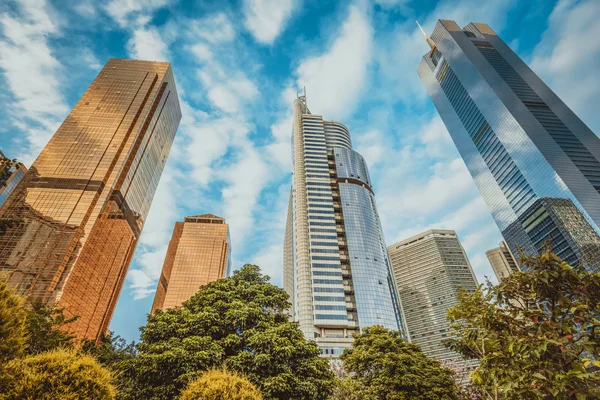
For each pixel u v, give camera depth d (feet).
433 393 92.07
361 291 368.07
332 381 68.08
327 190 457.68
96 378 30.30
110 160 340.18
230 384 32.71
